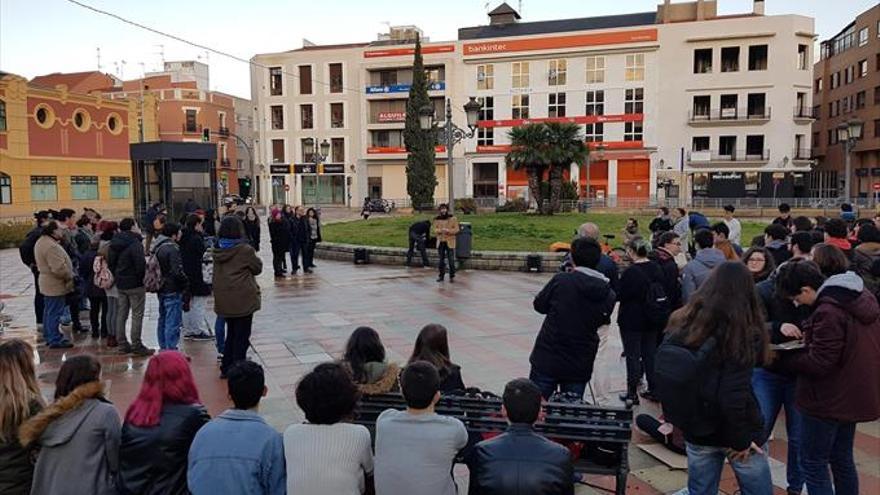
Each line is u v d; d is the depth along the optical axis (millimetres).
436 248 17812
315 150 53562
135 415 3475
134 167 24203
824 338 3707
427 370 3320
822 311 3760
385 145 60906
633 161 53219
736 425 3320
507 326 10086
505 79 55906
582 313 5168
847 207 12445
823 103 64188
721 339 3291
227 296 7160
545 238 20844
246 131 75375
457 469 4941
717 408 3326
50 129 40344
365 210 45438
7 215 37562
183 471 3471
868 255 5887
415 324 10312
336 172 61312
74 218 10547
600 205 49094
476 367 7773
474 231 22859
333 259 19734
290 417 6141
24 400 3510
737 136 51094
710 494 3559
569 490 3057
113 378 7512
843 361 3729
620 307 6367
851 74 58219
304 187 62625
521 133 31719
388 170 60750
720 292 3350
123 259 8359
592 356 5258
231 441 3162
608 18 57875
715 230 6969
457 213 37188
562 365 5184
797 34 49562
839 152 60875
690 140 52062
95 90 65938
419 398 3273
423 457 3193
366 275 16125
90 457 3469
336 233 24141
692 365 3328
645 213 40188
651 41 52000
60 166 41000
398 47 58812
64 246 10250
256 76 62812
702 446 3525
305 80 61562
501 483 3010
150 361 3590
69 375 3529
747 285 3359
